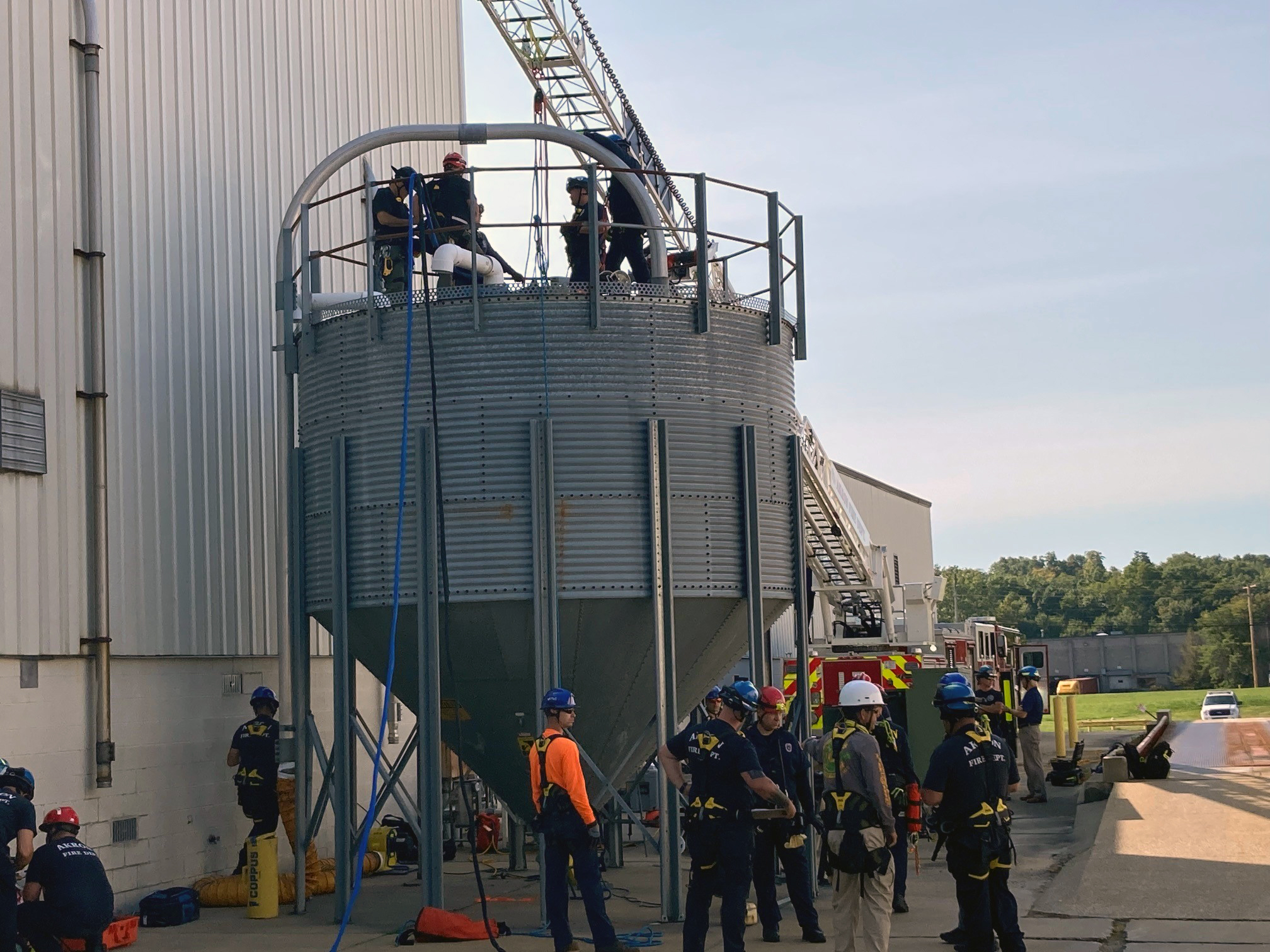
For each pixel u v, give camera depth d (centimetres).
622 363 1229
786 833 1068
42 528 1225
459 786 1797
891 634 2486
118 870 1302
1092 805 1978
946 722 897
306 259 1335
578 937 1128
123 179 1405
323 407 1309
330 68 1927
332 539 1282
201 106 1566
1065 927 1066
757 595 1253
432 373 1180
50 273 1266
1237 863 1299
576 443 1209
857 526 2430
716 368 1270
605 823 1561
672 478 1230
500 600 1193
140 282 1418
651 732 1301
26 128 1248
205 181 1562
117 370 1367
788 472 1337
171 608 1421
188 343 1499
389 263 1402
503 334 1223
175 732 1418
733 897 901
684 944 923
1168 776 2261
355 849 1329
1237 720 5162
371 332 1262
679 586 1221
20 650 1182
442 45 2391
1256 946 970
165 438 1438
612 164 1364
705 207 1270
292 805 1408
